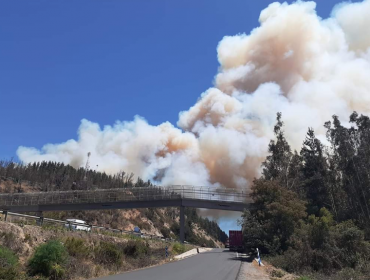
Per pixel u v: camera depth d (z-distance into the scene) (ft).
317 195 201.36
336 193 202.69
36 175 481.87
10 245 59.36
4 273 45.65
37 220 80.74
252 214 127.13
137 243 100.42
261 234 116.88
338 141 199.31
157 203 197.77
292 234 110.63
